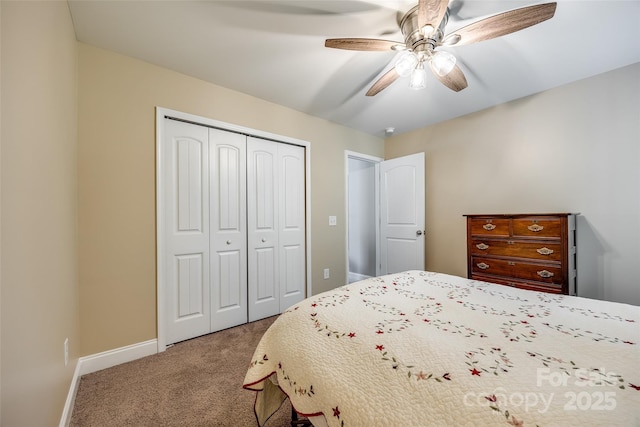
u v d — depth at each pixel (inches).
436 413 22.6
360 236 172.9
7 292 27.1
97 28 62.9
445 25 59.1
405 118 122.4
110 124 71.0
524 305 45.6
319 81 89.0
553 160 93.2
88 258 67.2
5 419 26.1
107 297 69.7
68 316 54.4
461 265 119.5
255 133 100.1
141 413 52.4
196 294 86.9
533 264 83.8
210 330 89.8
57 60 47.6
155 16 59.4
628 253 79.5
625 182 79.9
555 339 32.3
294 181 114.7
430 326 37.0
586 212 86.3
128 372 66.7
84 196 66.9
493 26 51.3
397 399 25.0
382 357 30.2
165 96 80.2
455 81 70.7
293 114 112.2
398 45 60.0
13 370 28.0
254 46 70.7
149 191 76.8
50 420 40.1
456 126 120.8
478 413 21.4
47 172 41.3
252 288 100.9
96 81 69.2
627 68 79.4
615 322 37.4
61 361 47.4
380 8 57.7
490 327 36.4
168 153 81.7
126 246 72.8
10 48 28.8
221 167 93.1
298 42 69.1
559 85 91.4
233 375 65.7
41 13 39.0
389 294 52.6
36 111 36.7
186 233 85.0
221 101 91.7
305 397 31.4
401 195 135.4
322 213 123.3
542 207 95.7
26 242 32.4
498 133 107.3
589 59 76.2
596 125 84.6
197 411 53.1
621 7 56.7
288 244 112.3
